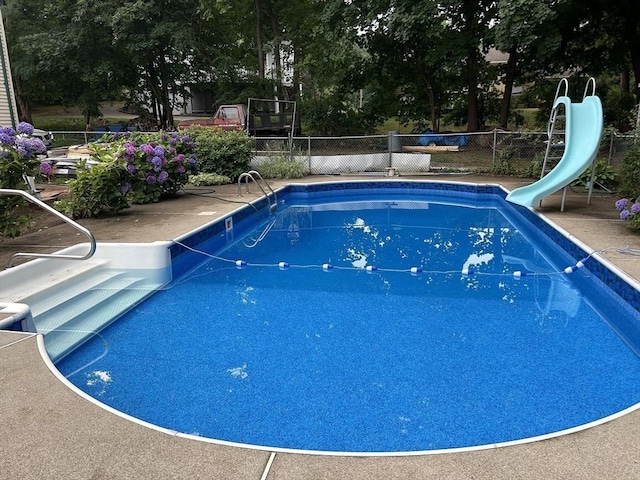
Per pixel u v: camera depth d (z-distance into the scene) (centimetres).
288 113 1764
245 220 734
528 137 1090
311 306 407
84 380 288
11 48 1819
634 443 183
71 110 2933
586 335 346
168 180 782
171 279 488
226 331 357
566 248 522
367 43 1623
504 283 469
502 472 166
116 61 1811
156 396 269
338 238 670
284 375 291
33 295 391
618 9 1309
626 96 1662
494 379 284
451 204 928
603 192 793
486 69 1739
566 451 178
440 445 224
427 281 474
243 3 1745
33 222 605
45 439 184
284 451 179
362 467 169
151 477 163
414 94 1898
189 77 1970
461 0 1238
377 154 1170
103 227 585
